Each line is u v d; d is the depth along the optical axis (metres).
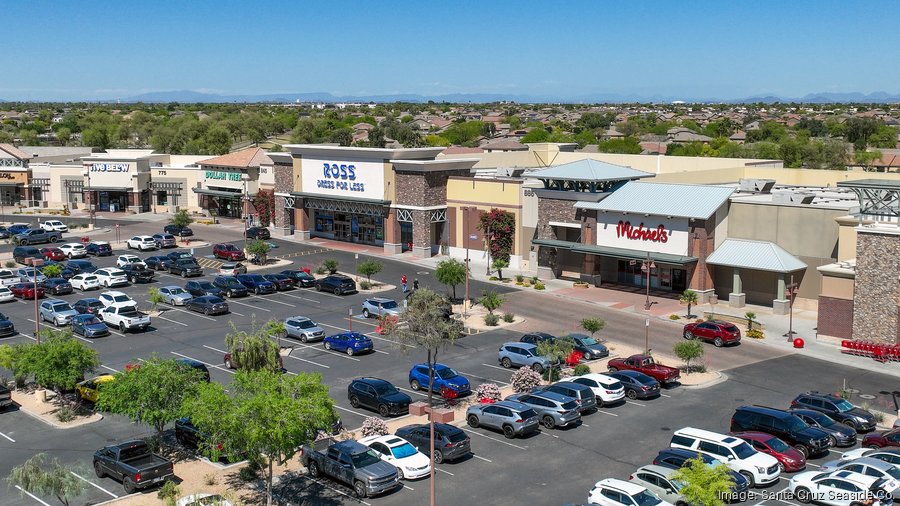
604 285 70.75
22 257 82.31
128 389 34.31
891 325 51.72
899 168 124.69
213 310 61.56
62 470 29.88
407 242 87.19
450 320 54.72
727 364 49.94
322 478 33.94
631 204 67.56
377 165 85.75
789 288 57.06
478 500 31.53
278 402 29.58
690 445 34.12
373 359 50.91
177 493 31.30
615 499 29.23
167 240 89.75
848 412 39.28
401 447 34.25
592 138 188.75
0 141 180.12
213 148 171.25
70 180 120.31
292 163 95.12
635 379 43.91
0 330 55.78
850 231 58.41
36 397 43.34
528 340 51.81
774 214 63.25
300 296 68.31
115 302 59.41
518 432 37.84
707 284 64.31
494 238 78.12
